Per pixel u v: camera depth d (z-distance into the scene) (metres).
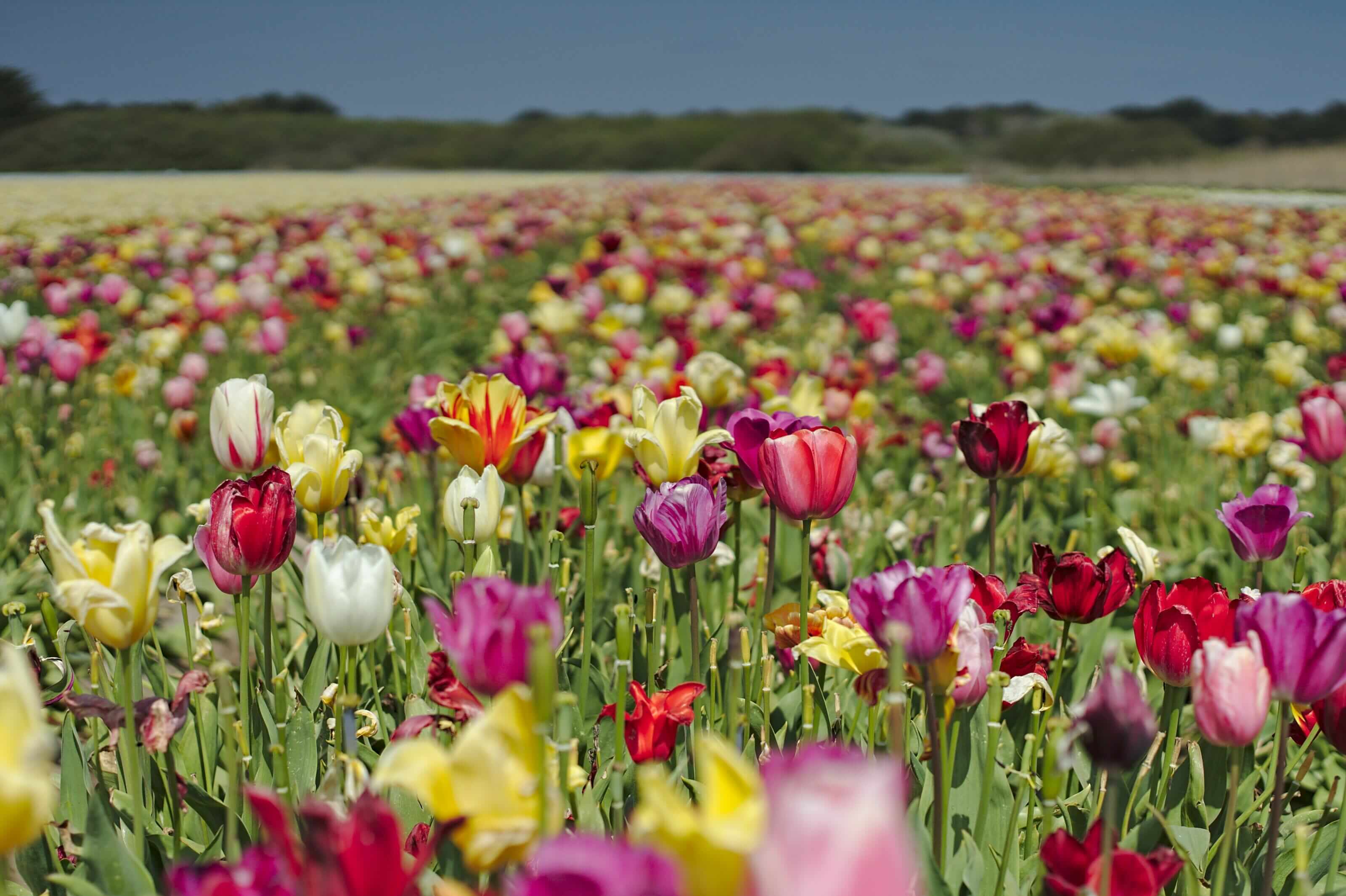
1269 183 41.97
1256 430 5.03
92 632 1.68
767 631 2.38
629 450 3.64
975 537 3.96
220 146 56.31
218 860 1.83
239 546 1.94
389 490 4.31
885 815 0.75
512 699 1.25
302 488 2.35
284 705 1.85
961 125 67.31
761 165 59.97
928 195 28.56
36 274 11.26
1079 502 4.79
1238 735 1.54
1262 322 9.10
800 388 3.82
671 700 1.96
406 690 2.56
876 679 1.88
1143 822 2.04
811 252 16.91
